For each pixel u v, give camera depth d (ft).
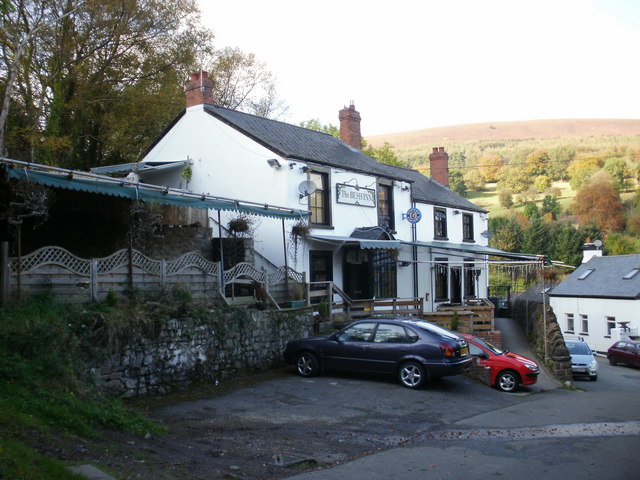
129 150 90.33
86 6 74.08
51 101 77.20
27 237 46.19
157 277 39.50
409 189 83.20
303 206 62.59
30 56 70.90
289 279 54.34
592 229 215.72
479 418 34.88
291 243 60.75
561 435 31.22
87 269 34.83
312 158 63.98
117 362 32.68
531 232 205.87
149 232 46.42
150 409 31.78
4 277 29.99
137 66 86.89
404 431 30.60
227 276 45.85
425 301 86.28
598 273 144.77
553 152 375.86
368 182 74.18
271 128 72.02
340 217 68.69
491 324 70.74
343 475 22.59
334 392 39.04
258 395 37.19
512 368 46.60
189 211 56.13
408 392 40.11
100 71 81.61
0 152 55.67
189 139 68.44
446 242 95.20
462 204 102.27
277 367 47.32
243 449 25.23
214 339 40.55
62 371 27.09
